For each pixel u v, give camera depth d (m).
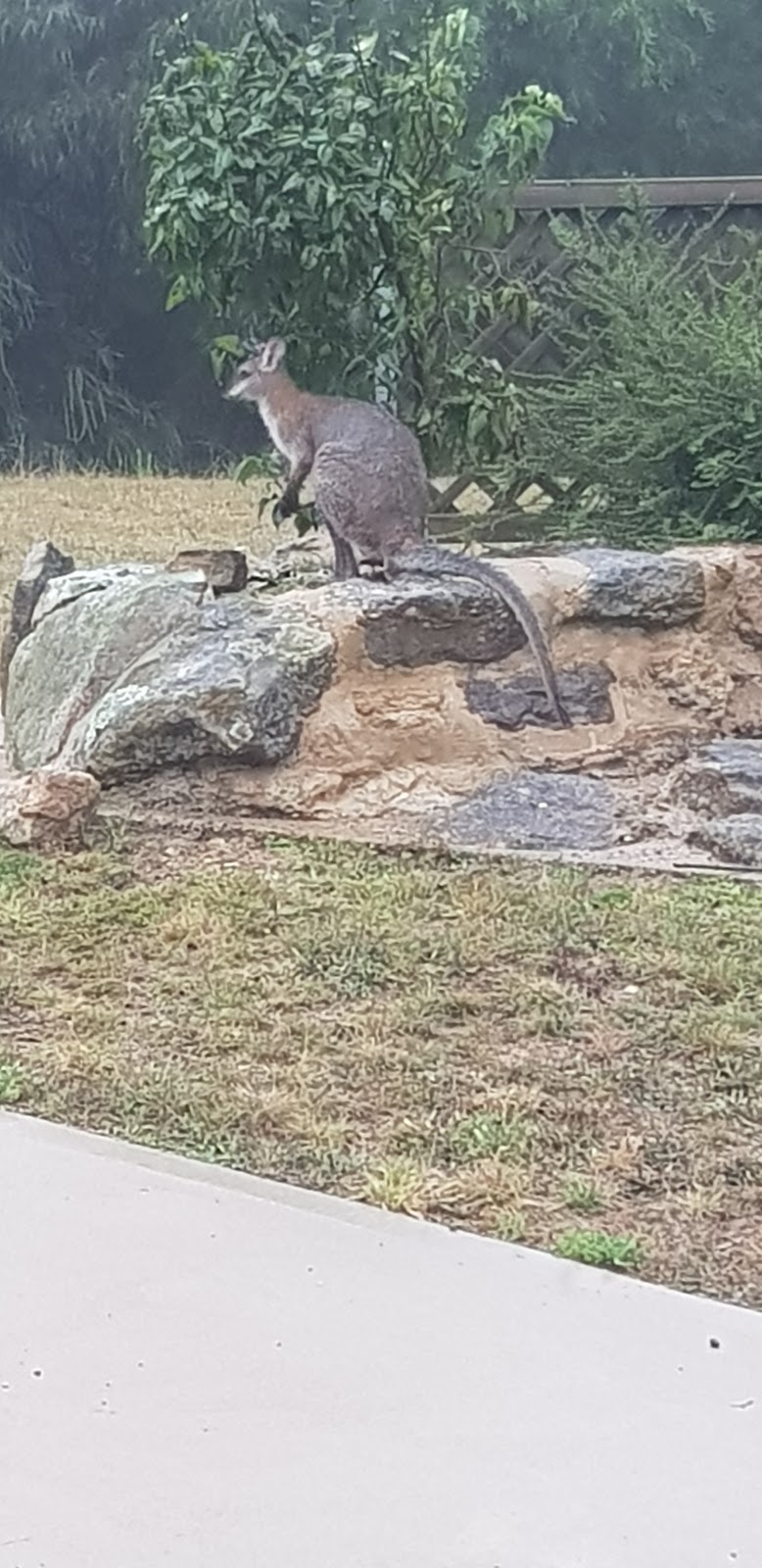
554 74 26.30
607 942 5.44
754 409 8.24
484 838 6.41
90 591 7.20
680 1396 3.26
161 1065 4.64
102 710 6.56
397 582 7.00
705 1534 2.90
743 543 8.12
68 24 24.95
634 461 8.53
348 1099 4.46
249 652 6.63
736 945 5.41
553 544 8.38
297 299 8.63
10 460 25.25
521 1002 5.01
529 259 9.81
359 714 6.76
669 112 27.28
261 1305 3.56
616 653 7.21
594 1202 3.96
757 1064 4.63
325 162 8.22
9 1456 3.08
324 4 17.27
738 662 7.41
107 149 25.55
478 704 6.94
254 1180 4.08
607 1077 4.57
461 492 9.23
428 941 5.40
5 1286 3.63
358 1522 2.92
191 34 20.98
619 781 6.96
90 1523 2.92
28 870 5.99
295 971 5.22
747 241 9.62
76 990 5.13
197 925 5.52
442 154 8.87
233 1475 3.04
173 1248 3.78
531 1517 2.93
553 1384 3.29
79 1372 3.33
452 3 19.14
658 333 8.59
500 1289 3.62
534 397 8.98
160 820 6.44
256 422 26.03
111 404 26.16
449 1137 4.26
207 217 8.28
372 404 8.32
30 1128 4.33
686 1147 4.21
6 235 25.84
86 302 26.56
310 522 8.94
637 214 9.55
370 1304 3.56
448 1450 3.10
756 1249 3.79
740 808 6.42
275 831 6.40
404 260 8.74
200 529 15.35
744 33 27.88
